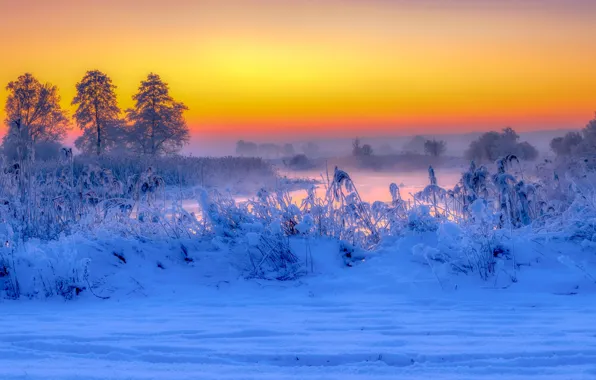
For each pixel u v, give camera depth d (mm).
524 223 10539
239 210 10781
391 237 10391
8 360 4910
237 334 5852
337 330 6000
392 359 4859
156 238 10422
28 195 10875
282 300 8125
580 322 6262
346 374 4484
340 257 9930
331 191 10930
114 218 10969
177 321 6648
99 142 58969
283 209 10781
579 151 32312
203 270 9562
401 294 8320
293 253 9898
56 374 4453
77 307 7969
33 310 7766
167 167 30016
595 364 4625
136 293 8641
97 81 58812
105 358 4961
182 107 60938
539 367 4566
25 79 55656
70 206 11281
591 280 8312
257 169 35156
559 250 9211
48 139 55312
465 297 8008
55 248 9391
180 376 4398
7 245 9398
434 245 9703
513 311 7023
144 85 59812
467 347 5133
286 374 4480
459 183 11148
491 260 8805
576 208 10188
